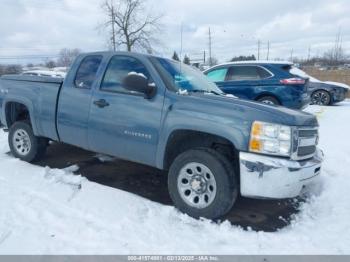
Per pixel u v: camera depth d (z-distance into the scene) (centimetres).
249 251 323
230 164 377
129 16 3488
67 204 403
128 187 493
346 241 344
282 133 357
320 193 481
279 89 959
